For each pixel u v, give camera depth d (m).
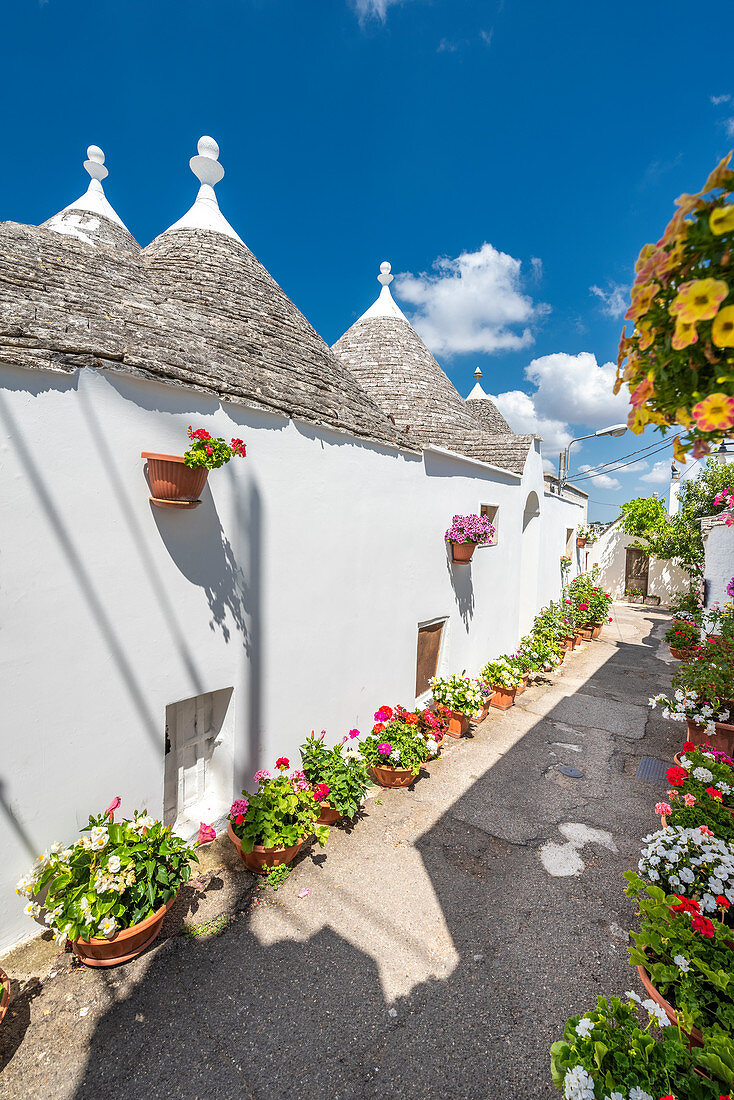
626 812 5.23
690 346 1.27
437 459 6.86
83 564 3.09
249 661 4.25
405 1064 2.58
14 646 2.80
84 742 3.15
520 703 8.77
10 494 2.75
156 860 3.07
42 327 2.99
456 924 3.55
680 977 2.41
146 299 4.52
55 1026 2.64
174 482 3.29
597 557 23.34
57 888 2.82
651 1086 1.78
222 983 2.98
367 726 5.81
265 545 4.32
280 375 4.91
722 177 1.10
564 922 3.61
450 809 5.12
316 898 3.74
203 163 6.98
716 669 6.61
